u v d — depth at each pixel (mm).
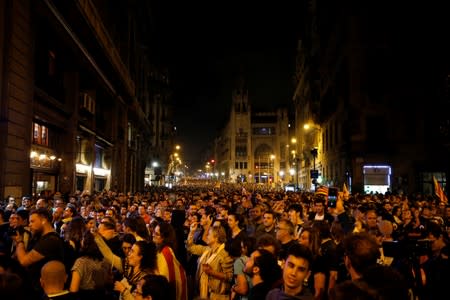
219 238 6605
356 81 40656
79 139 29125
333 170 50594
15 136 16281
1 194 15117
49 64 23031
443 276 5730
